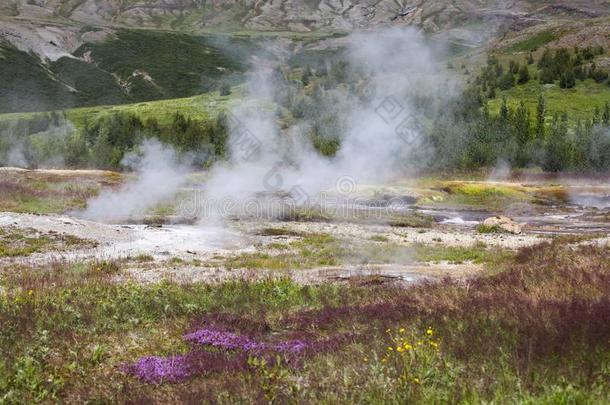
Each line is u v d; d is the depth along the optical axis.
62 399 8.20
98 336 11.46
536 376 7.35
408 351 8.71
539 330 9.14
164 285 17.80
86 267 21.72
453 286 15.97
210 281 19.50
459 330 10.02
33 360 9.30
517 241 33.09
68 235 29.73
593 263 16.59
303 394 7.46
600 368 7.50
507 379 7.34
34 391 8.28
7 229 29.31
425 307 12.74
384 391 7.32
